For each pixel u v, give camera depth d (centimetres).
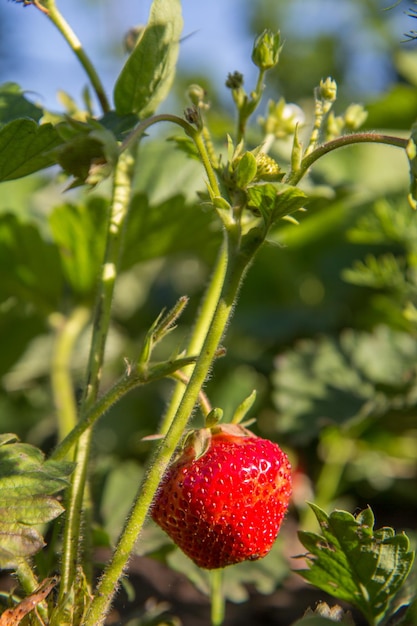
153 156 50
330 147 30
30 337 54
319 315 60
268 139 37
